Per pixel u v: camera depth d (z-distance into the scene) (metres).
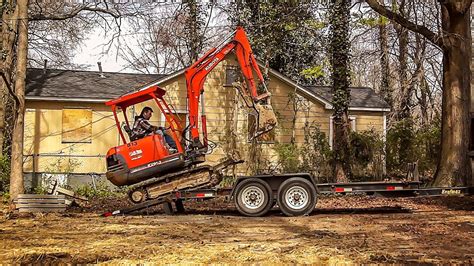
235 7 27.42
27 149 23.48
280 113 24.59
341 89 23.25
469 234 11.65
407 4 21.77
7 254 9.78
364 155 24.42
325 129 24.94
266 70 24.08
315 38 26.59
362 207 16.66
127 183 14.89
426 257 9.36
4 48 22.42
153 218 14.57
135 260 9.21
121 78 26.70
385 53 28.52
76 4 27.30
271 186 14.82
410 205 17.06
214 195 14.87
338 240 10.95
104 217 14.91
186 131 16.14
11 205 16.70
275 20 25.34
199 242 10.83
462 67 19.94
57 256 9.57
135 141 14.92
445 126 20.03
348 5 23.31
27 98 23.27
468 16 20.28
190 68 15.38
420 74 29.73
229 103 24.23
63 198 16.44
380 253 9.66
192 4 28.36
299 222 13.52
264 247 10.23
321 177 23.77
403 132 25.05
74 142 23.80
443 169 19.81
